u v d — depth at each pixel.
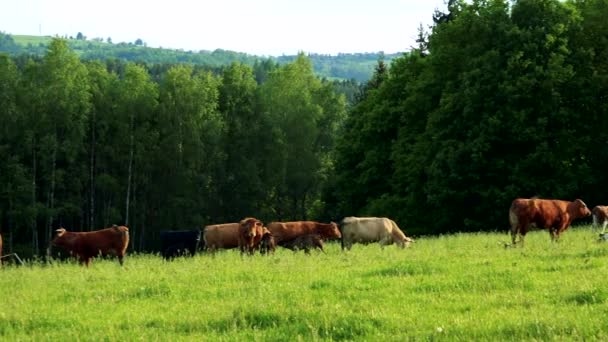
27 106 63.88
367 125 55.72
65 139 65.75
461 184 45.53
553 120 44.72
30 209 61.34
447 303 15.21
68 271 23.95
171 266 24.33
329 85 82.00
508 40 45.84
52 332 14.35
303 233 30.02
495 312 14.09
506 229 44.34
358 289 17.25
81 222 66.38
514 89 43.72
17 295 18.78
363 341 12.60
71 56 65.75
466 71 47.38
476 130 44.91
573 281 16.67
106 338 13.59
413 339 12.55
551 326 12.63
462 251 24.08
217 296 17.39
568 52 45.09
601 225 34.66
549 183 43.91
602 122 46.38
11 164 61.62
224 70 78.81
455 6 51.59
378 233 29.41
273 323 14.00
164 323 14.62
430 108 50.78
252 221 29.03
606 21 46.84
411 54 56.25
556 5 46.47
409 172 49.28
